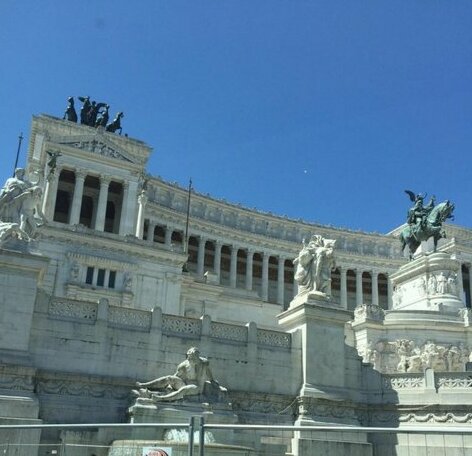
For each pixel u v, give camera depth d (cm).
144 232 9375
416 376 3105
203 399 2661
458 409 2900
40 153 8088
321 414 2977
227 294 6731
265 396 2941
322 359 3122
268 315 6856
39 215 5825
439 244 10706
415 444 2652
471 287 10438
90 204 8631
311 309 3162
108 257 5897
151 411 2514
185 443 1659
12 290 2600
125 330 2786
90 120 8925
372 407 3117
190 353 2717
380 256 11444
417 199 7262
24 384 2464
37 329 2630
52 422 2508
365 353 5100
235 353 2984
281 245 10650
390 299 11044
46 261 2677
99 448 1770
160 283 6075
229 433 2395
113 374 2703
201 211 10431
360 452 2833
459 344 5281
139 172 8169
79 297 5578
